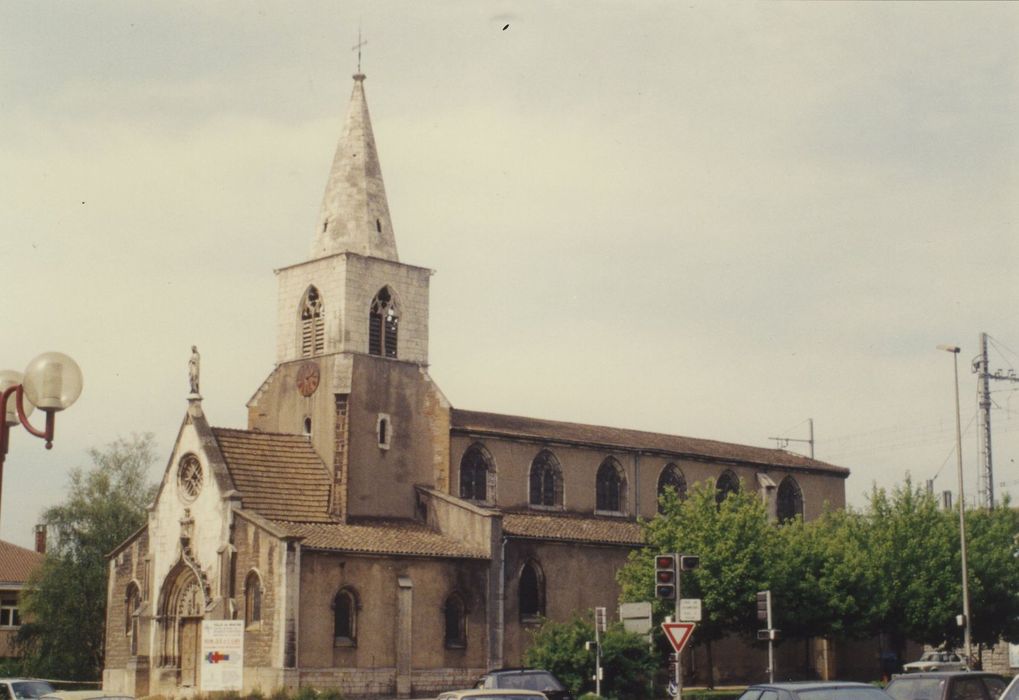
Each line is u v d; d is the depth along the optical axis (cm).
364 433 7675
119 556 7881
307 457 7650
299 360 7912
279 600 6775
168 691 7350
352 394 7644
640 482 8806
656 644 7100
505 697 3466
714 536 7269
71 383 2497
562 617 7775
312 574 6869
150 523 7669
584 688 6359
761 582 7225
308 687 6462
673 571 4528
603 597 8000
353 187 8000
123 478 9725
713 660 8269
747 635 7669
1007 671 10300
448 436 7894
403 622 7125
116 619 7812
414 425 7906
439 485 7869
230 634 6456
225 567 7038
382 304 7938
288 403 7931
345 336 7712
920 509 8369
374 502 7650
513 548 7631
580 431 8744
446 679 7231
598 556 8031
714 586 7150
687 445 9294
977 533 8481
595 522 8356
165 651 7438
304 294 7975
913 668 7912
